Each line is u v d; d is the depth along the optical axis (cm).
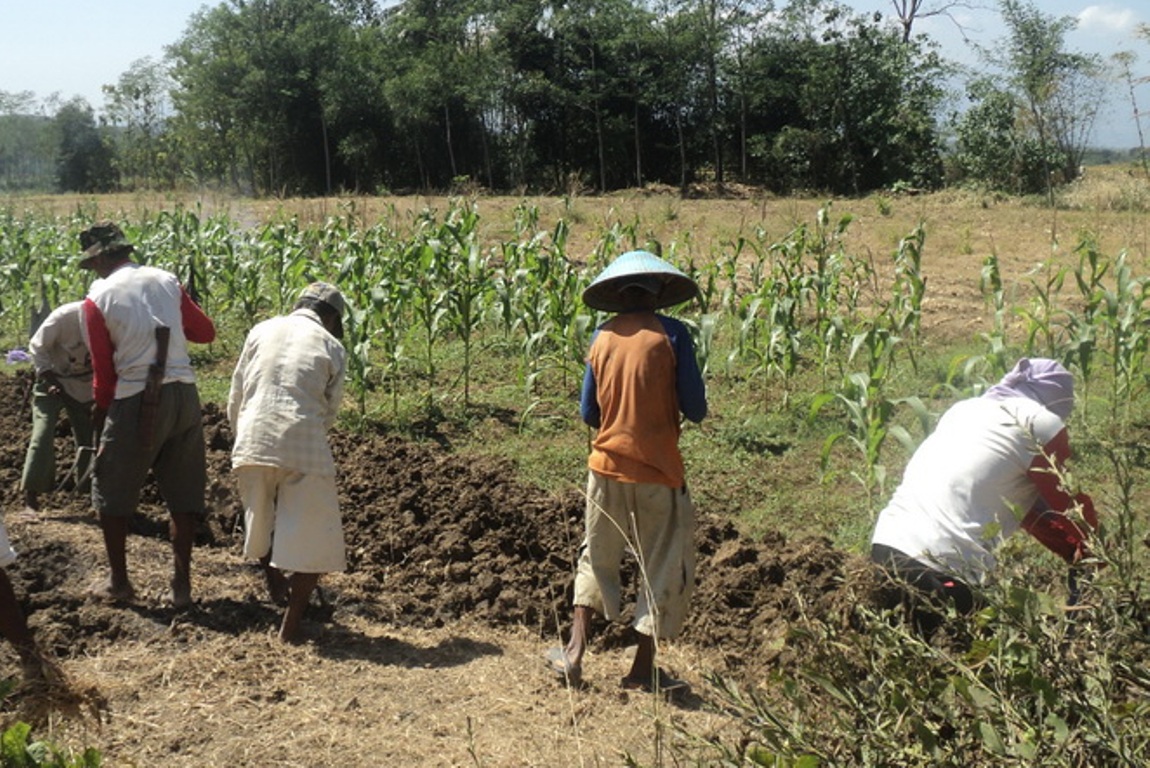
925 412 666
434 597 664
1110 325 918
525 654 590
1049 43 3294
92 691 515
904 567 437
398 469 810
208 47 4481
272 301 1435
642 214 2373
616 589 539
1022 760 288
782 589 591
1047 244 1919
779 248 1243
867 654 339
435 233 1315
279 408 576
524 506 718
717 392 1051
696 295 546
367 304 1141
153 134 4819
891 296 1498
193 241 1480
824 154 3944
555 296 1088
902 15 4375
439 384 1107
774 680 351
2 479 830
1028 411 436
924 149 3819
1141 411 911
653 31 4056
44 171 5756
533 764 470
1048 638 321
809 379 1078
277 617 620
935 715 329
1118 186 2736
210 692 530
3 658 551
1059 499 427
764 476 845
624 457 520
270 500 583
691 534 531
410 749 483
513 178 4306
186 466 620
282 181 4466
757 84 4056
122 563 616
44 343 727
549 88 4094
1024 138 3334
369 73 4294
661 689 530
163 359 608
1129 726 299
